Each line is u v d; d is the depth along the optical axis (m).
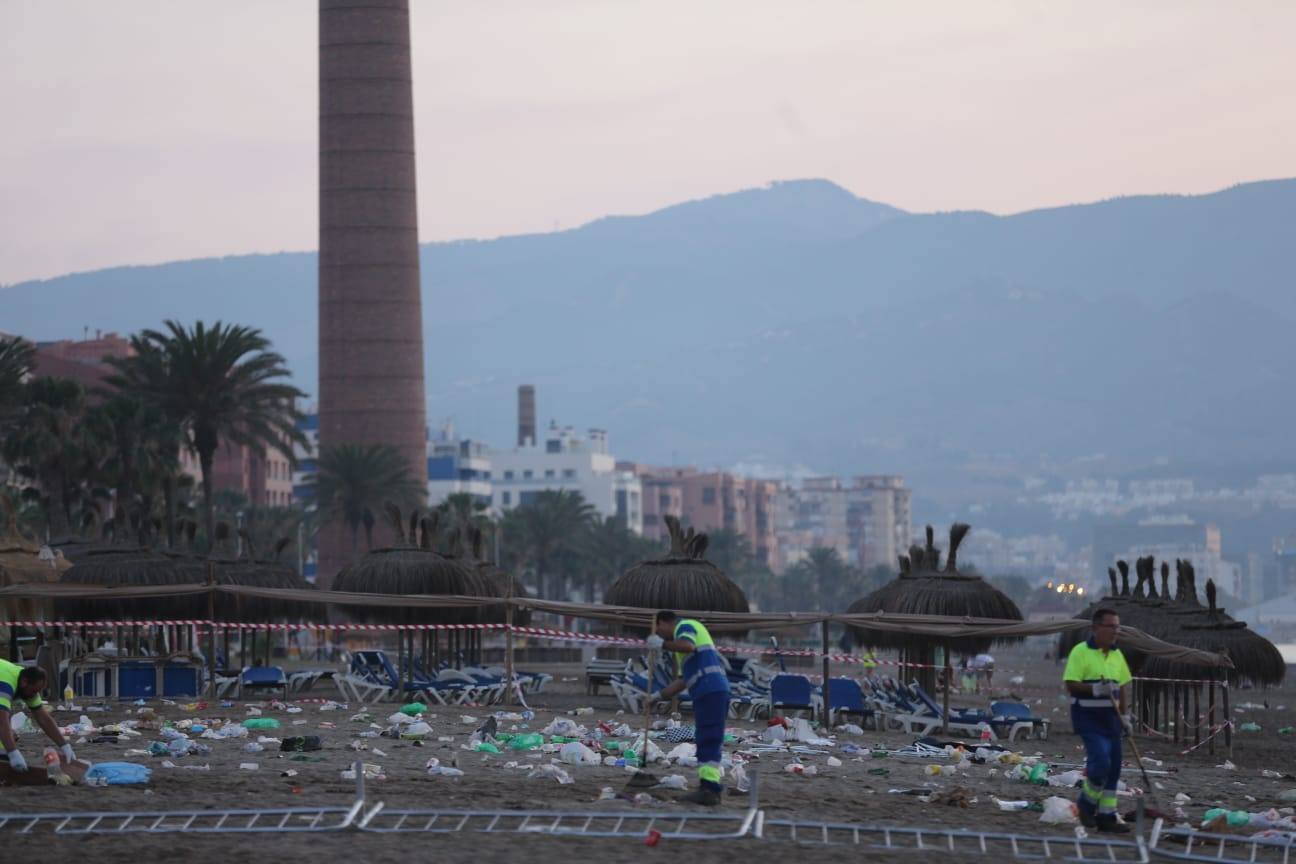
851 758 31.66
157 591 44.94
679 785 23.94
